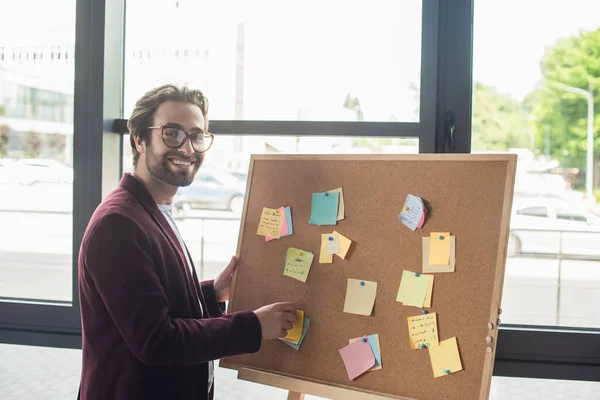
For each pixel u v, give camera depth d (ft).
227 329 4.31
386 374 4.61
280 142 6.32
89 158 6.39
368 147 6.14
